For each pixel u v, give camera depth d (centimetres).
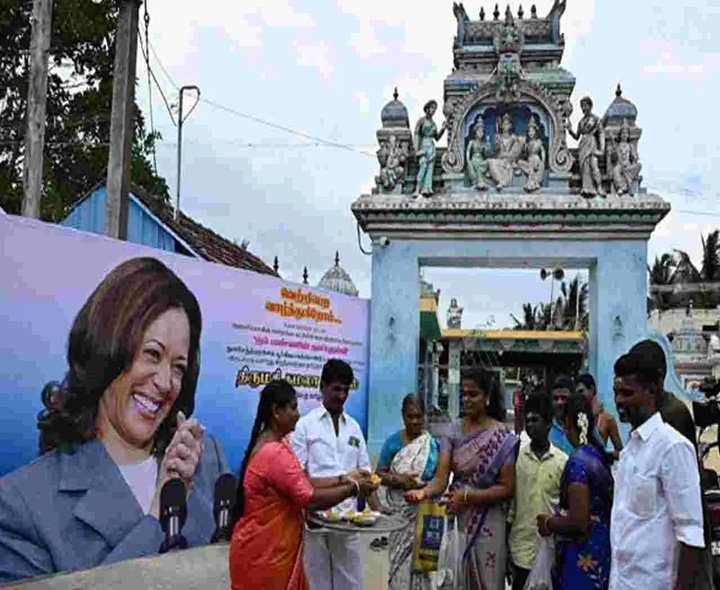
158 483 788
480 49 1501
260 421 448
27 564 665
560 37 1481
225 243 1820
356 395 1316
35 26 858
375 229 1403
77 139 2016
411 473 591
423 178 1409
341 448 576
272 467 418
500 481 489
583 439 501
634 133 1388
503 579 491
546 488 526
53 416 687
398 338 1370
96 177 2038
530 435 537
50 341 685
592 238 1378
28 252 669
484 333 2556
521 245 1392
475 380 502
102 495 725
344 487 433
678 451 343
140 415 767
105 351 732
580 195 1383
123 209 948
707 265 4722
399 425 1343
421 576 564
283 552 420
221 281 895
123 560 739
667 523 347
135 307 766
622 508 360
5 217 651
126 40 962
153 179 2014
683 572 333
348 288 2041
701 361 2453
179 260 827
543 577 469
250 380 950
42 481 679
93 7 1844
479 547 489
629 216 1361
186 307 834
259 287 974
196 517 834
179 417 820
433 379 2194
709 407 912
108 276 740
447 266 1475
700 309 4156
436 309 1772
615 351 1357
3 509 650
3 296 651
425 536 562
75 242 706
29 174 848
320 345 1165
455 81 1464
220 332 891
